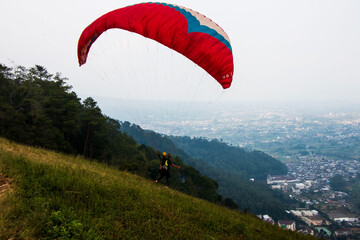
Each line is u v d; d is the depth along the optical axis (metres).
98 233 4.36
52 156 9.48
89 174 7.30
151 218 5.62
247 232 7.05
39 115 25.97
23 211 4.24
